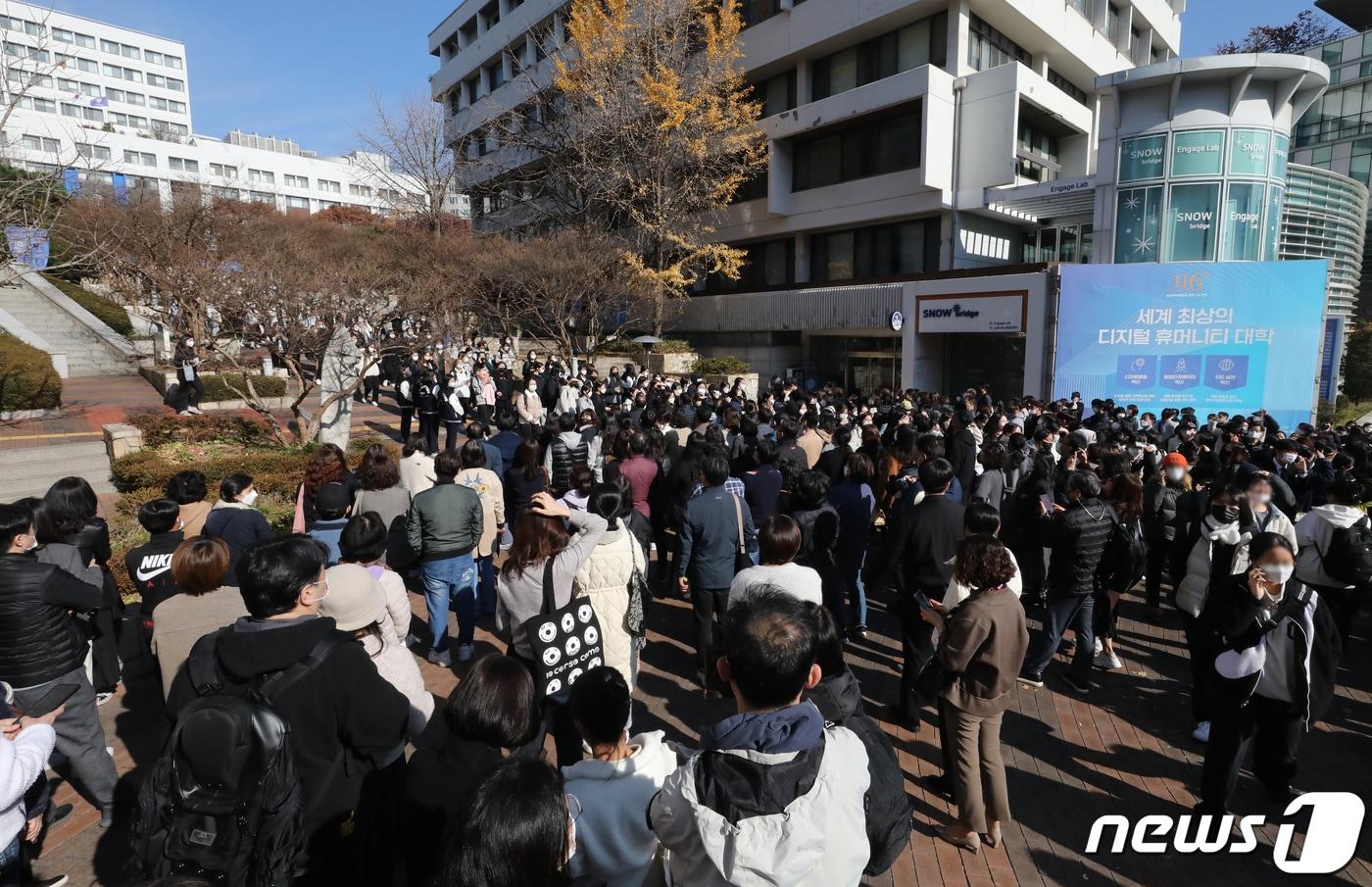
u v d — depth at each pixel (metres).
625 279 25.59
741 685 2.02
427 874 2.34
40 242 10.08
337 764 2.46
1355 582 5.20
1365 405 28.06
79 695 3.67
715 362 25.38
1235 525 5.05
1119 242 20.08
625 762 2.43
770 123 27.25
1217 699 3.80
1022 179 25.44
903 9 23.30
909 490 6.38
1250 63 17.94
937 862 3.72
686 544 5.19
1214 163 18.88
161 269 10.85
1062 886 3.57
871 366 24.95
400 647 3.62
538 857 1.55
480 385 16.92
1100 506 5.35
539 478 7.39
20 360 13.98
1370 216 39.91
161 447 10.67
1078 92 30.14
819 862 1.88
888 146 24.73
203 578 3.40
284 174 85.31
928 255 24.86
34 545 3.80
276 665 2.37
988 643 3.51
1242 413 15.70
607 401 14.59
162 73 88.06
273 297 10.66
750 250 30.83
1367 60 40.06
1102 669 5.91
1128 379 16.61
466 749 2.34
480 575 6.80
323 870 2.41
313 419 11.49
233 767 2.15
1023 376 19.48
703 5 25.41
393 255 23.44
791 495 6.04
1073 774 4.50
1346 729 5.03
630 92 25.16
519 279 24.05
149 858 2.21
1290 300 15.11
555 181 30.58
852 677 2.73
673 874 2.02
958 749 3.70
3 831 2.78
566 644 3.56
